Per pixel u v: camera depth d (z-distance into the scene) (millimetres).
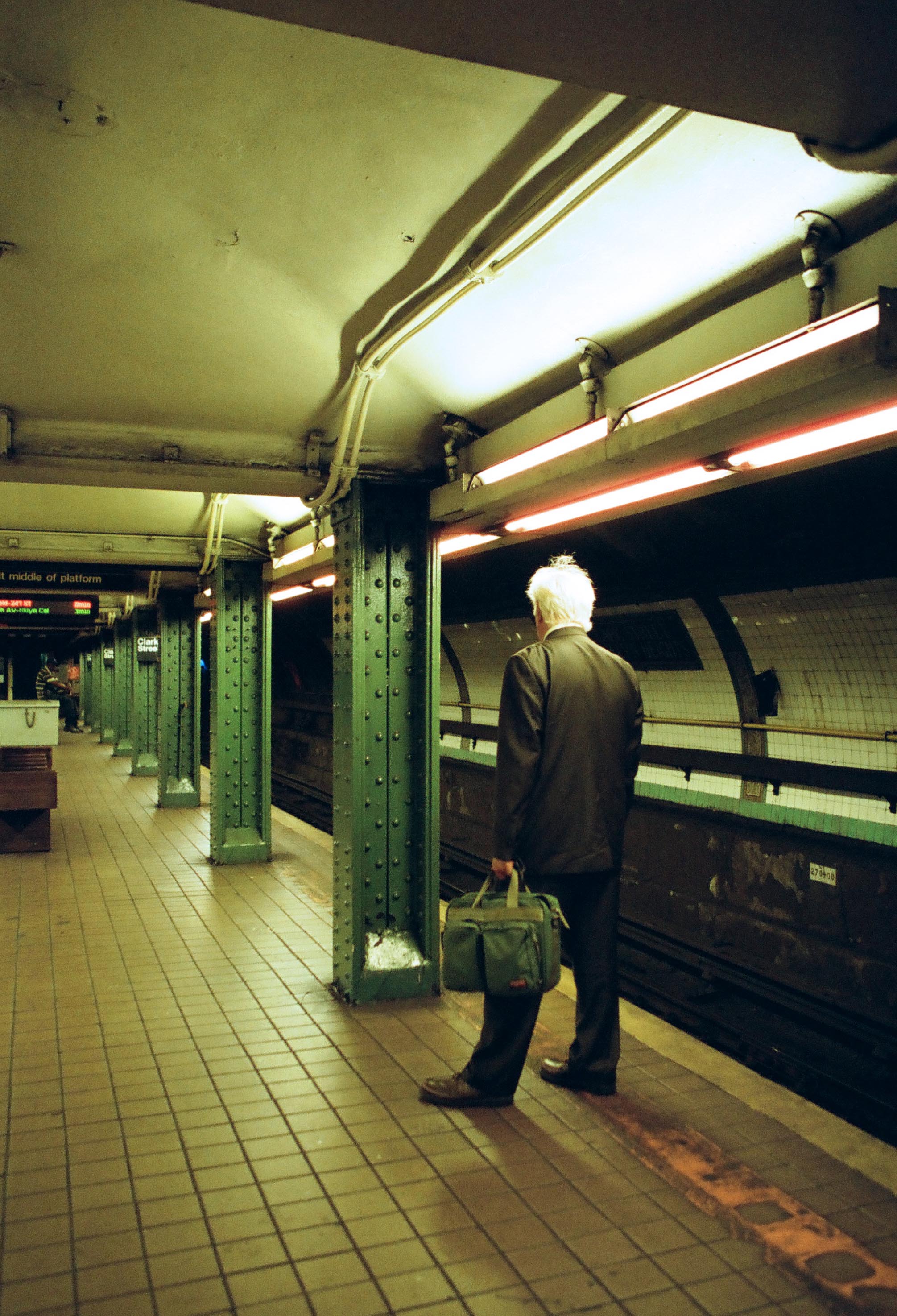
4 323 3918
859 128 2092
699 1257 2594
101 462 4555
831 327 2410
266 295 3914
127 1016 4551
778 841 7371
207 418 4617
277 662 21391
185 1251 2627
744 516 6387
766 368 2607
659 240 2928
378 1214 2811
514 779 3301
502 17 1691
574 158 2828
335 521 5055
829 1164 3105
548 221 2943
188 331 4094
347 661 4887
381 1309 2379
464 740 13250
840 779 6766
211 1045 4172
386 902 4867
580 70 1868
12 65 2820
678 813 8500
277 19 1716
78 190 3336
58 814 11648
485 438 4469
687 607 7582
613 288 3219
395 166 3102
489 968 3244
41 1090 3703
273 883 7684
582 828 3379
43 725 10680
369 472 4715
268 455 4766
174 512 8461
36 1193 2934
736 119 2070
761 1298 2422
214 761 8602
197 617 12414
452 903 3354
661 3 1640
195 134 3102
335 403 4578
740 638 7387
